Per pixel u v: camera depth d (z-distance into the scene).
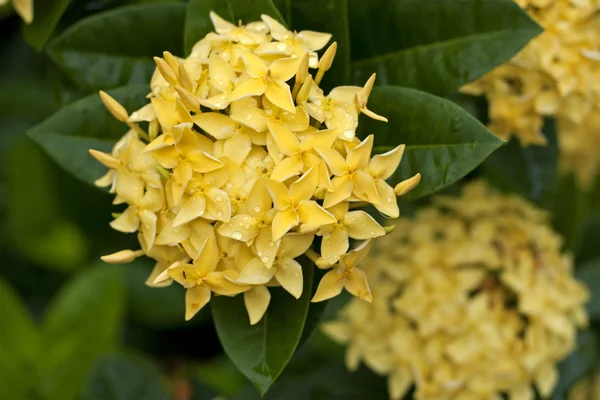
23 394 0.67
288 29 0.52
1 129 0.78
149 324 0.70
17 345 0.67
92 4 0.58
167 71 0.48
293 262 0.49
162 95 0.49
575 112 0.57
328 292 0.49
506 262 0.59
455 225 0.61
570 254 0.64
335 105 0.49
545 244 0.60
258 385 0.50
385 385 0.63
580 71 0.56
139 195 0.50
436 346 0.59
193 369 0.69
